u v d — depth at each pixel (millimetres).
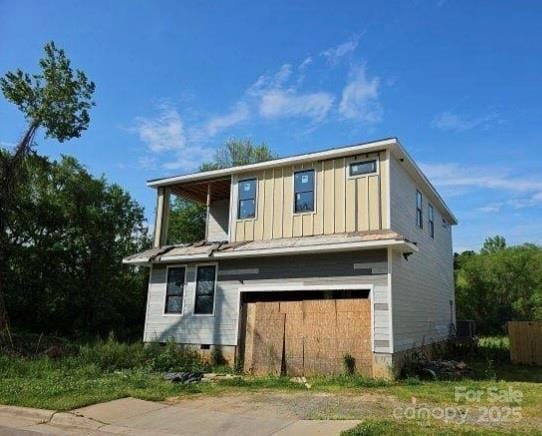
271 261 15211
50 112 19422
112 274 29156
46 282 26031
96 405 8805
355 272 13531
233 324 15461
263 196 16547
